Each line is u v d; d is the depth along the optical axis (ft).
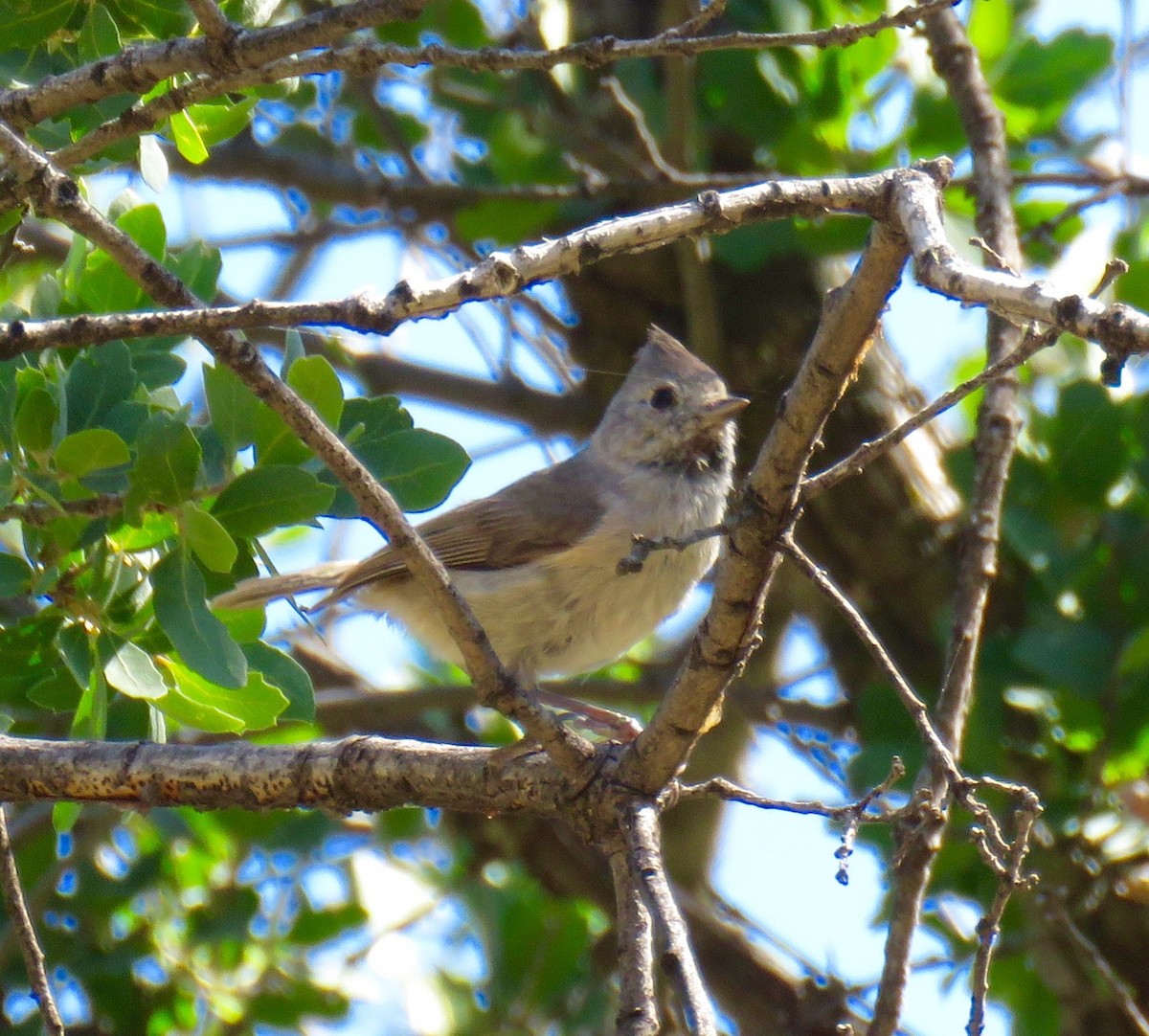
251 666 24.75
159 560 21.90
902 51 41.39
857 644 42.65
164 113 20.15
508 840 43.45
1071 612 36.40
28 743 23.21
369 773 22.91
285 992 38.06
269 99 25.72
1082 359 39.55
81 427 23.38
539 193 41.73
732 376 43.83
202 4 18.97
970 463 38.37
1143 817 35.09
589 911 45.47
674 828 47.62
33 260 40.70
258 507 22.07
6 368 23.99
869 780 35.86
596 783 21.77
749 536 19.06
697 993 17.46
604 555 32.94
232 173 45.01
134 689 22.41
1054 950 36.29
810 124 39.88
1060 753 36.29
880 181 17.98
